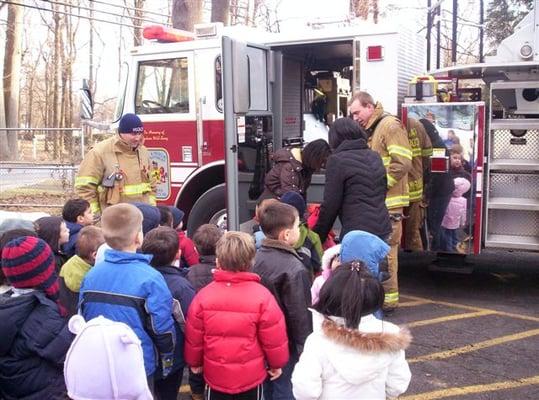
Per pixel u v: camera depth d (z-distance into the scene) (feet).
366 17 42.34
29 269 8.63
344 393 7.68
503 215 19.17
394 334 7.74
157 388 10.81
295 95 24.13
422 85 19.20
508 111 20.03
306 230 13.64
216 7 40.34
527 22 19.76
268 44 21.90
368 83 20.16
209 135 22.65
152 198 17.97
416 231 19.62
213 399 9.78
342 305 7.68
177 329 10.50
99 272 9.50
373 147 17.57
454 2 28.60
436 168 19.08
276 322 9.59
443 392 13.06
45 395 8.61
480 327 17.04
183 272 11.76
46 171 53.78
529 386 13.29
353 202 14.62
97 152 16.76
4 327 8.40
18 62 81.71
